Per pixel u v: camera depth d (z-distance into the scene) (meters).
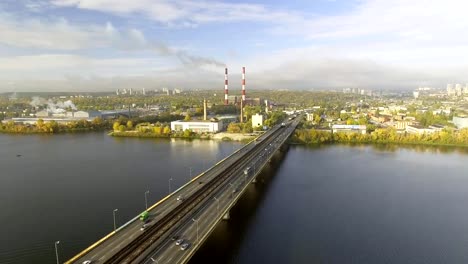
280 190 155.75
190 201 112.25
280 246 101.62
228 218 120.81
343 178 175.50
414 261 95.00
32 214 121.12
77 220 115.56
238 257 95.12
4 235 105.38
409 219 122.56
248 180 139.12
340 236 108.81
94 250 79.19
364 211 129.75
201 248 99.94
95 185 154.75
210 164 196.50
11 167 191.00
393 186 161.75
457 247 102.56
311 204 137.12
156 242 83.25
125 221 114.12
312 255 97.00
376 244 103.94
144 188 150.12
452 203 138.75
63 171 180.88
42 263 89.94
